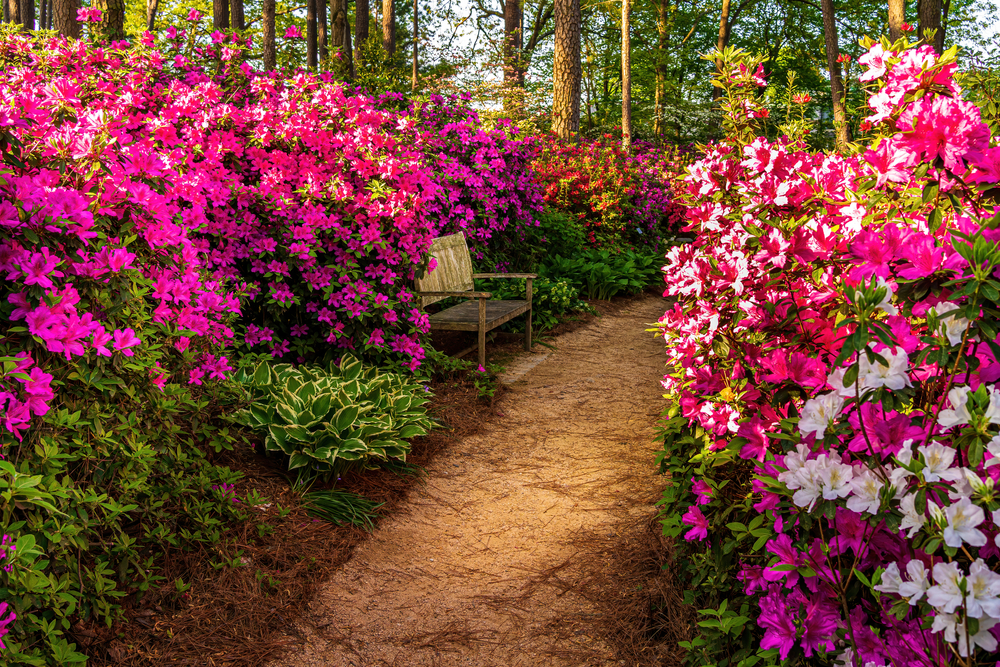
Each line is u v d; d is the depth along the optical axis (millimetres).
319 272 4867
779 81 25250
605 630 2660
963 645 1236
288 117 5086
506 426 4789
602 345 7113
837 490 1439
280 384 4035
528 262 8859
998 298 1248
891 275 1522
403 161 5176
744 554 2215
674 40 27141
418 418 4102
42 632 2049
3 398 1905
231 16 16109
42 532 2035
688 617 2600
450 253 6422
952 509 1251
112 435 2383
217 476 3076
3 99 3039
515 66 21125
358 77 11117
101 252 2320
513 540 3363
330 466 3592
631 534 3320
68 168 2396
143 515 2629
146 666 2322
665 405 5266
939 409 1389
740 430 1924
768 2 25516
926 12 10938
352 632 2662
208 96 5008
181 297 2801
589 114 29031
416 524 3465
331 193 4914
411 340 5180
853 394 1442
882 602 1553
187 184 4348
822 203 2037
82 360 2242
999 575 1210
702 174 2656
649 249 11617
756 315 1901
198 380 3203
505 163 8352
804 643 1732
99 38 6133
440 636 2658
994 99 1909
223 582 2750
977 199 1667
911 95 1804
